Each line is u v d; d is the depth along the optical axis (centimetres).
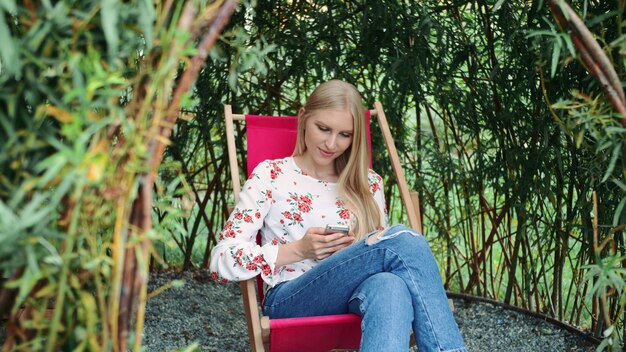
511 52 280
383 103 316
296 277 223
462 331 309
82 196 109
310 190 230
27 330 117
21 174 110
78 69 106
